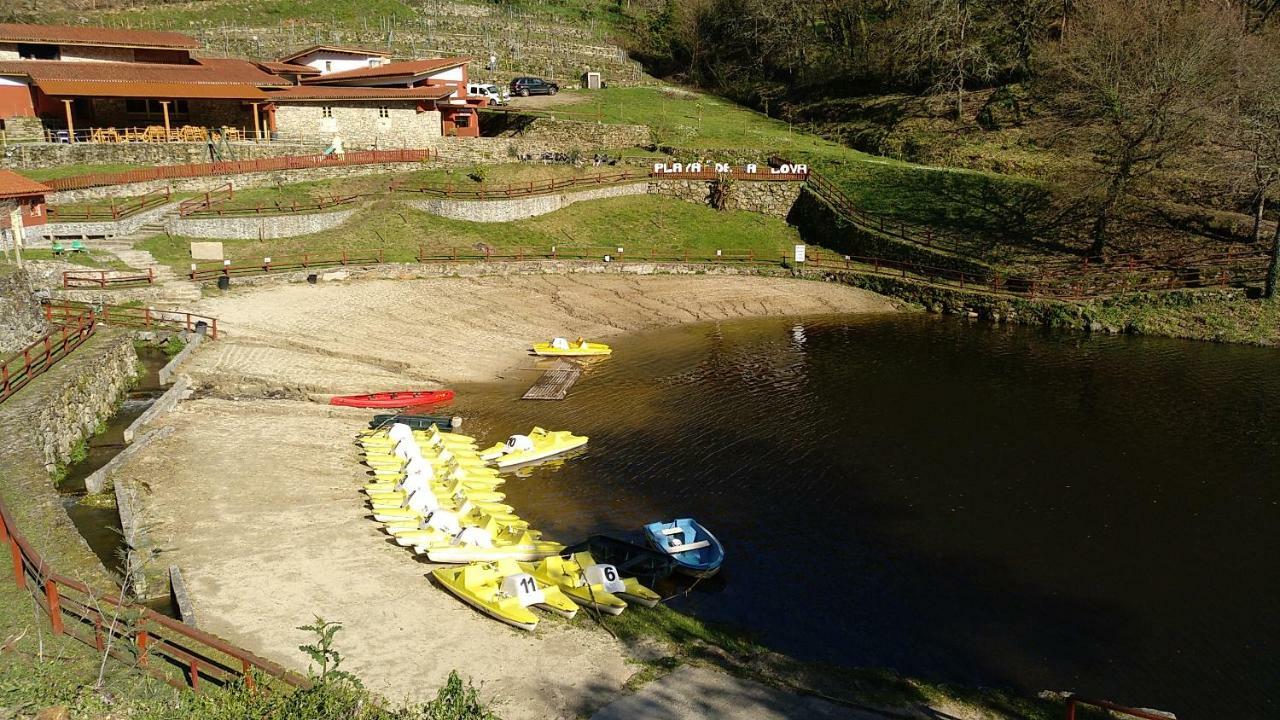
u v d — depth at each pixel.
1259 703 20.95
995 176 73.06
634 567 25.17
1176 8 73.38
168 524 26.08
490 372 44.84
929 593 25.38
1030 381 45.50
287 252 56.62
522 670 19.75
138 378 39.03
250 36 97.00
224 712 13.59
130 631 16.83
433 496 28.05
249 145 66.88
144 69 66.69
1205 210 64.00
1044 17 89.06
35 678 15.12
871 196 72.19
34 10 94.88
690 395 42.41
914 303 61.50
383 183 67.25
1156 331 54.69
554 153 75.56
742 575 26.08
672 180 74.00
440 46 103.00
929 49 90.38
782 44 105.25
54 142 61.84
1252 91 60.31
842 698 19.44
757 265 66.88
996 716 19.44
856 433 37.84
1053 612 24.58
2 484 24.62
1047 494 32.16
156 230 55.62
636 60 114.25
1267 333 52.78
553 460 34.34
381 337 47.03
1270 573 26.89
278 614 21.34
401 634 20.92
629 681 19.52
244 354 42.16
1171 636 23.58
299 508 27.91
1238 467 34.75
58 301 44.53
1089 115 67.06
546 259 61.88
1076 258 61.59
